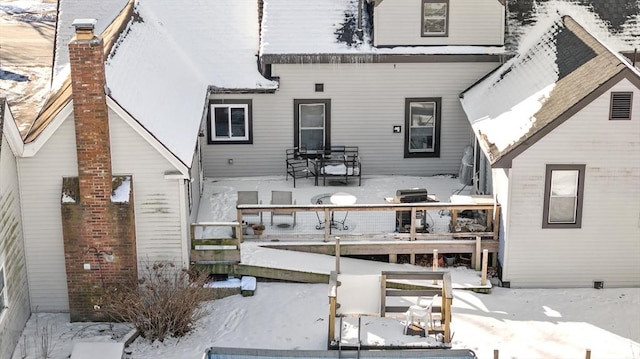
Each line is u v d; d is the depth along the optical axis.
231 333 17.03
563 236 19.17
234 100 24.38
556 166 18.67
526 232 19.11
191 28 25.05
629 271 19.44
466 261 20.45
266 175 25.16
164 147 17.14
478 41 24.03
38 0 54.94
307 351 15.22
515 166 18.69
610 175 18.77
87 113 16.67
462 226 20.31
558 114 18.31
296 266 19.12
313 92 24.38
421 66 24.23
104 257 17.42
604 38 24.50
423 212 20.59
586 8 24.98
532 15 24.70
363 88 24.41
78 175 17.12
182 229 17.91
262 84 24.02
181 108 20.36
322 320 17.44
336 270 19.06
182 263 18.14
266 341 16.67
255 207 19.50
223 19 25.19
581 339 16.95
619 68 17.98
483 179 22.08
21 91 37.03
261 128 24.69
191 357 16.08
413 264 20.16
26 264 17.75
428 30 23.91
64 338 16.80
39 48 44.34
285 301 18.33
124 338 16.69
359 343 15.83
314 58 23.75
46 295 18.05
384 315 17.02
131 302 16.75
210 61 24.50
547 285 19.52
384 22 23.73
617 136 18.50
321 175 24.31
